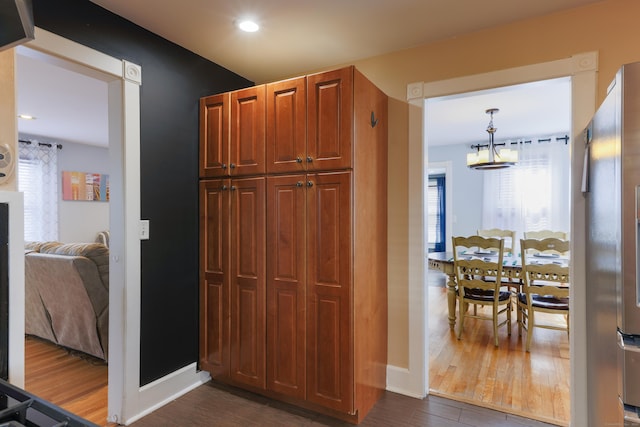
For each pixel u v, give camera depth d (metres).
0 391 0.91
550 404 2.32
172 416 2.18
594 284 1.68
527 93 3.51
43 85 3.38
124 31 2.10
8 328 1.11
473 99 3.70
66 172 6.07
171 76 2.38
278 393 2.37
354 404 2.06
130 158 2.12
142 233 2.19
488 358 3.08
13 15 0.83
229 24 2.15
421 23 2.14
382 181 2.44
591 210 1.73
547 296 3.51
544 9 1.99
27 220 5.61
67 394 2.46
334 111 2.07
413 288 2.45
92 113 4.34
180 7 1.98
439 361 3.02
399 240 2.50
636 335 1.17
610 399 1.39
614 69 1.90
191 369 2.53
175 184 2.42
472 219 6.07
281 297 2.25
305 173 2.17
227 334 2.46
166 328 2.35
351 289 2.04
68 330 3.12
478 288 3.53
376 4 1.94
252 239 2.36
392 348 2.53
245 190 2.39
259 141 2.33
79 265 2.79
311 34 2.28
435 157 6.35
